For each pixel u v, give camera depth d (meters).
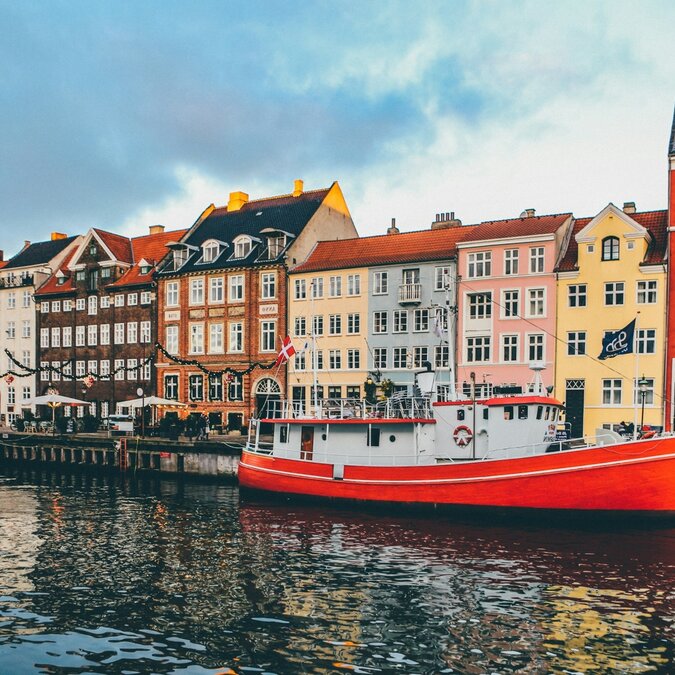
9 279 68.00
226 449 39.16
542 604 17.16
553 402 27.95
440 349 44.34
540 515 25.72
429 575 19.67
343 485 29.62
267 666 13.74
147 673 13.44
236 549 22.83
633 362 38.25
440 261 44.44
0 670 13.53
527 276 41.34
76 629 15.62
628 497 24.55
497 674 13.44
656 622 15.95
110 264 60.44
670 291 37.47
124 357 59.25
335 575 19.73
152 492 35.91
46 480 41.84
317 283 49.41
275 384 50.75
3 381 67.69
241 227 56.47
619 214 38.94
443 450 29.05
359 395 46.97
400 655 14.27
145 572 20.08
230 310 53.22
